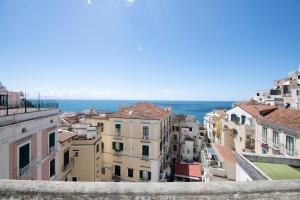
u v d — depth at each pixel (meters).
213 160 22.75
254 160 10.95
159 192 4.67
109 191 4.66
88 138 22.80
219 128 42.03
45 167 15.05
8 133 10.68
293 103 42.62
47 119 15.34
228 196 4.72
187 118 52.34
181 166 37.59
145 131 28.23
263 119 22.64
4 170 10.34
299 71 63.59
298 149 16.95
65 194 4.63
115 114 30.78
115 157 29.69
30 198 4.61
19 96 19.42
